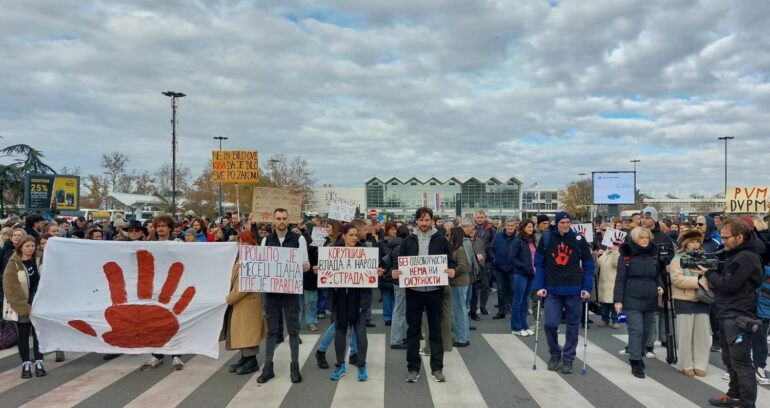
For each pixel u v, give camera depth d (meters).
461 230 8.23
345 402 5.52
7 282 6.33
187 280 6.99
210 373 6.61
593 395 5.77
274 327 6.31
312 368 6.84
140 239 7.85
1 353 7.72
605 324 9.82
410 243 6.35
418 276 6.14
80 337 6.81
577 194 76.25
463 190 85.81
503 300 10.57
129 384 6.17
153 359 6.95
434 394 5.78
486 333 9.09
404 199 86.69
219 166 19.03
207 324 6.93
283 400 5.58
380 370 6.73
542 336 8.82
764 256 5.98
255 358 6.73
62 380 6.35
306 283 8.55
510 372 6.65
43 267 6.78
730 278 5.25
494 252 10.61
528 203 123.12
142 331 6.85
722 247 6.95
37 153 19.36
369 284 6.21
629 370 6.76
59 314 6.75
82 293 6.89
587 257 6.65
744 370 5.19
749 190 16.58
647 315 7.16
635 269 6.57
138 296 6.93
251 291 6.12
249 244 6.62
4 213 19.22
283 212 6.46
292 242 6.47
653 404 5.50
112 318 6.86
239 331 6.48
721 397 5.46
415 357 6.22
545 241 6.82
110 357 7.39
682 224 12.27
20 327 6.45
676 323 6.97
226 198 51.38
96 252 6.95
